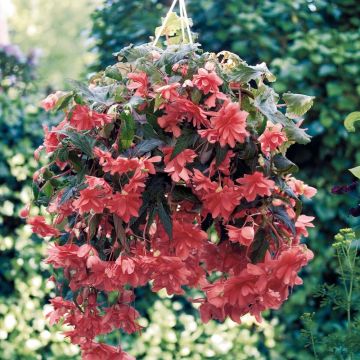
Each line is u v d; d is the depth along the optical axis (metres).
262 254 1.79
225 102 1.75
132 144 1.78
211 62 1.83
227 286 1.74
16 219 3.82
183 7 2.08
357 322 2.69
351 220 3.56
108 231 1.86
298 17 3.77
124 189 1.71
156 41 2.05
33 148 3.79
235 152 1.83
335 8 3.79
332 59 3.58
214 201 1.75
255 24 3.71
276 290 1.75
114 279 1.74
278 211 1.82
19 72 4.93
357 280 2.81
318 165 3.65
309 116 3.61
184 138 1.75
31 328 3.84
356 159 3.56
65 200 1.83
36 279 3.82
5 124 3.75
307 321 2.77
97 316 1.89
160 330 3.80
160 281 1.78
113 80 2.02
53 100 1.98
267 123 1.84
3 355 3.80
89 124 1.78
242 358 3.78
